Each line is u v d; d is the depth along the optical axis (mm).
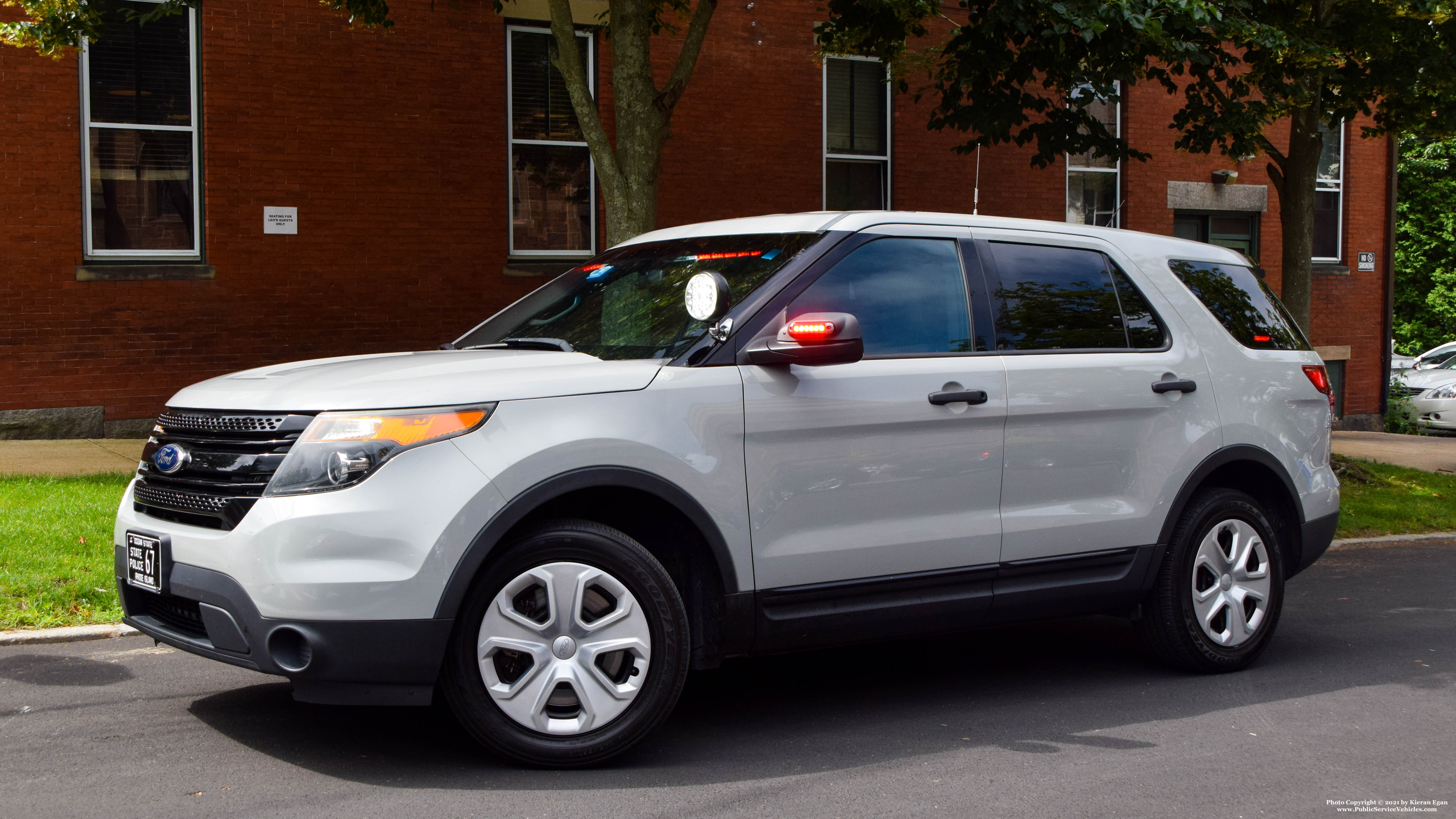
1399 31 10852
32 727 4402
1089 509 5070
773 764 4184
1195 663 5465
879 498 4543
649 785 3918
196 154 11680
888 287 4719
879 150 15125
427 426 3787
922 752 4344
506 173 13016
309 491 3705
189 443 4051
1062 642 6203
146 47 11461
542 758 3953
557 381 4012
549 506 4105
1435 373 20219
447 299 12781
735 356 4312
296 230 12062
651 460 4062
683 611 4121
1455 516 10656
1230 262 5949
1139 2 8508
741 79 14062
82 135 11250
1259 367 5711
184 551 3904
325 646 3643
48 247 11148
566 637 3957
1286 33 10250
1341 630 6598
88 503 7754
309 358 12195
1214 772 4180
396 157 12453
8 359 11062
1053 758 4305
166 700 4766
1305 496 5820
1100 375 5105
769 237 4801
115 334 11438
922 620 4707
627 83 8570
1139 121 16938
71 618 5820
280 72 11898
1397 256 30359
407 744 4273
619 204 8602
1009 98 10391
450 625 3744
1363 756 4391
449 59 12609
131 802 3662
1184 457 5324
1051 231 5285
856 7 10273
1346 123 12352
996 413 4785
